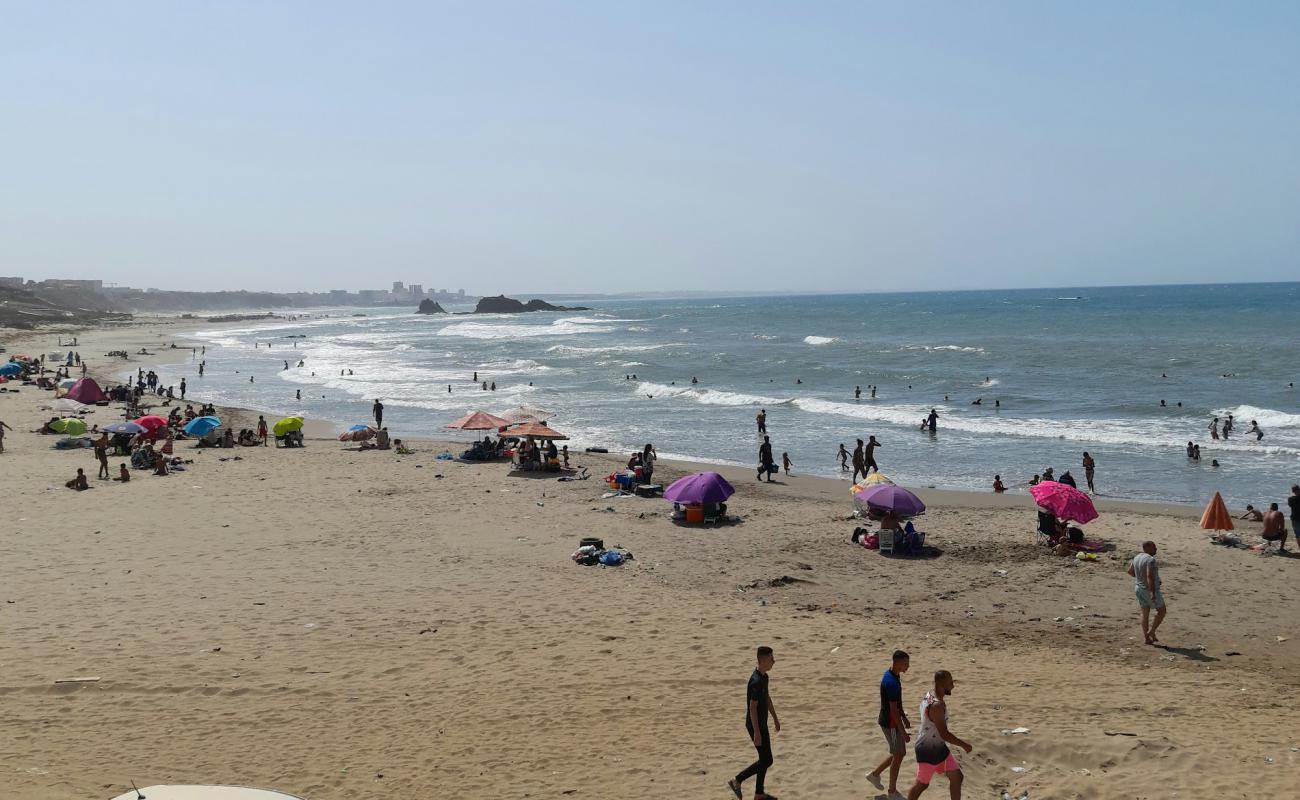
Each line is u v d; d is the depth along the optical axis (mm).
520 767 10078
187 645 14094
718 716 11367
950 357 77812
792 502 26344
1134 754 9727
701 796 9250
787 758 9930
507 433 31719
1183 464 32500
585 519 23828
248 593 16969
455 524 23203
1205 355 69688
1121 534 21828
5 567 18656
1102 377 60406
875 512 23172
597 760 10203
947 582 18047
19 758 10266
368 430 36594
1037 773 9469
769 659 9125
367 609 16047
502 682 12625
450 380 67500
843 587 17766
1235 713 11391
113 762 10219
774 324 149125
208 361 88688
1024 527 22672
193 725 11266
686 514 23516
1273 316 121375
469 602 16516
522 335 132375
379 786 9664
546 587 17594
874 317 163875
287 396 58562
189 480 29047
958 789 8531
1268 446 35125
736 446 38125
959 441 38375
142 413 43875
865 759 9719
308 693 12266
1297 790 8867
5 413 45406
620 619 15508
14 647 13898
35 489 27094
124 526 22547
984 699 11742
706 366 74438
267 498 26266
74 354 82688
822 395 55344
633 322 169875
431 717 11492
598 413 48500
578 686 12461
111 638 14375
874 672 12922
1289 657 13852
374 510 24797
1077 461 33500
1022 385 57688
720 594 17219
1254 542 20594
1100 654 14000
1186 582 17812
